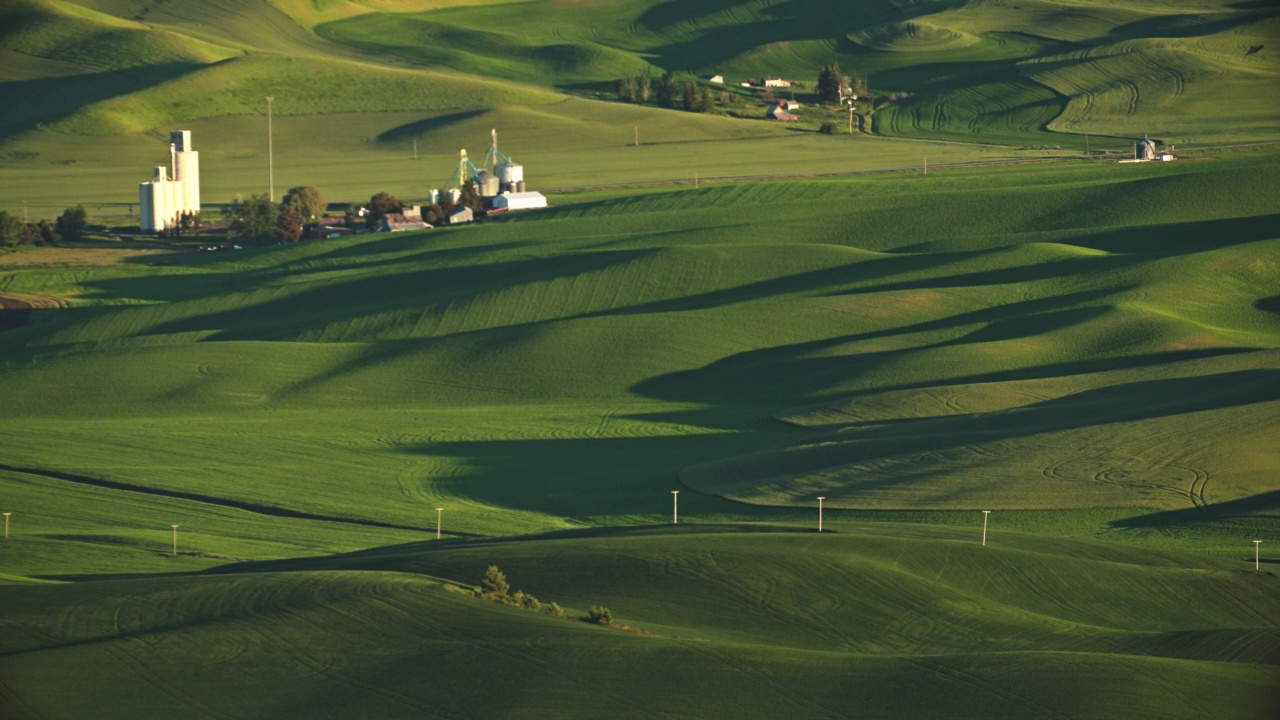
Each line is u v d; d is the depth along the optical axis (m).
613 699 173.88
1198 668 184.50
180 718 172.75
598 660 183.62
